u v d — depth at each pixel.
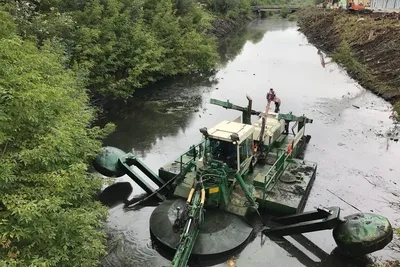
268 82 27.50
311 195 12.74
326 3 69.25
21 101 7.21
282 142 14.94
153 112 21.06
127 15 22.95
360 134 18.06
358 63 30.19
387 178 14.06
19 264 6.14
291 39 49.59
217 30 49.97
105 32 20.83
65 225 6.94
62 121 8.39
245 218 10.69
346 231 9.33
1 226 6.17
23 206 6.03
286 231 10.29
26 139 7.47
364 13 45.66
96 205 9.09
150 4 28.17
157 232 10.16
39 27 16.23
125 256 9.90
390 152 16.19
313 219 10.38
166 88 25.69
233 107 14.43
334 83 27.23
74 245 7.15
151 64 23.39
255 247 10.15
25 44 11.11
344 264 9.77
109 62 20.59
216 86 26.38
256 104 22.48
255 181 11.39
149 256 9.91
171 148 16.58
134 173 12.41
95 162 12.39
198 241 9.56
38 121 7.69
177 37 27.14
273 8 82.69
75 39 18.97
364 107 21.98
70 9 20.95
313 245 10.39
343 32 40.00
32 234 6.57
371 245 9.04
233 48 42.41
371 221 9.37
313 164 13.39
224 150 10.74
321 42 44.59
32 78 8.07
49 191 7.03
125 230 10.98
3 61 7.59
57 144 7.33
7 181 6.38
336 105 22.34
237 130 11.01
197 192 9.65
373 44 31.45
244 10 68.69
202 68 29.83
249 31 58.19
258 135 13.25
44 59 9.98
